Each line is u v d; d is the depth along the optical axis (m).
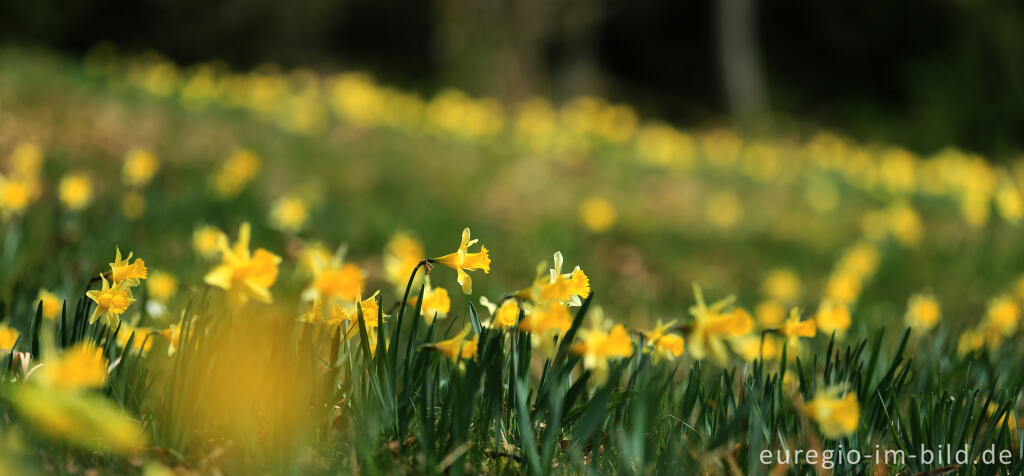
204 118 12.00
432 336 2.33
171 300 3.55
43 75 12.68
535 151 13.97
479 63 26.55
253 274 1.94
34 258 4.50
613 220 9.34
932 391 2.77
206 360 2.19
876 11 34.66
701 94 34.41
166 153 9.19
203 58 30.00
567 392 2.24
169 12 29.34
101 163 8.10
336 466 2.05
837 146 17.23
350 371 2.19
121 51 29.34
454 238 7.55
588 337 1.98
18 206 4.06
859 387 2.51
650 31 35.22
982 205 10.19
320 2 29.41
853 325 5.42
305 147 10.98
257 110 13.29
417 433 2.33
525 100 26.56
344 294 1.99
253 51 30.11
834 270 8.83
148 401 2.50
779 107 33.41
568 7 27.42
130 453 2.04
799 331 2.38
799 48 36.69
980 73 33.53
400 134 13.66
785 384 2.98
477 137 14.46
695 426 2.43
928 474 2.29
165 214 6.34
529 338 2.30
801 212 11.59
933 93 33.47
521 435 2.25
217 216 6.55
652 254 8.47
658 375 2.46
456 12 26.78
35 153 5.29
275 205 7.01
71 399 1.54
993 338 3.69
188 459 2.10
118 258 2.21
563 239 8.25
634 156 14.95
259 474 2.05
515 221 8.91
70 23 29.19
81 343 2.13
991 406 2.86
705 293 7.22
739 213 10.73
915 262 8.84
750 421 2.05
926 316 4.48
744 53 31.80
